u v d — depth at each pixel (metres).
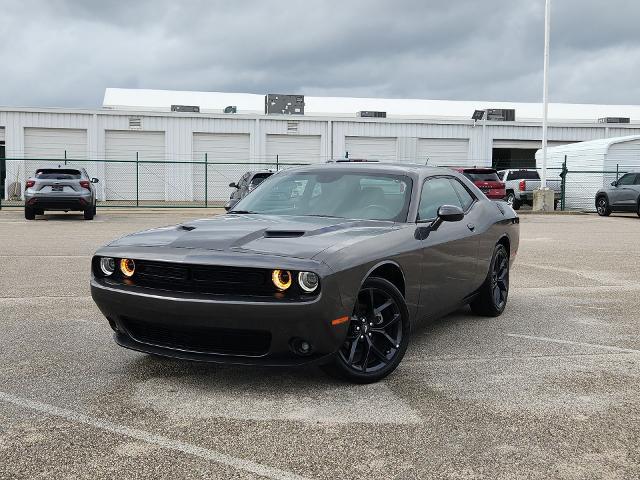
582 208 28.34
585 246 12.84
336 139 35.22
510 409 3.68
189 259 3.82
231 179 34.53
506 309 6.59
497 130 36.12
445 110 48.78
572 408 3.71
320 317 3.66
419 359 4.71
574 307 6.71
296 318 3.63
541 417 3.56
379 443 3.19
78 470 2.87
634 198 22.34
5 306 6.42
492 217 5.98
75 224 17.36
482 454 3.07
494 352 4.92
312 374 4.29
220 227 4.39
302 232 4.18
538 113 49.31
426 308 4.80
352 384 4.09
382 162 5.60
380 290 4.14
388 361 4.22
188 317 3.76
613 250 12.12
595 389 4.05
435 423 3.46
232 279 3.76
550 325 5.86
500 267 6.28
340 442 3.20
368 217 4.78
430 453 3.08
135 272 4.04
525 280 8.49
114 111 33.00
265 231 4.21
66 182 18.45
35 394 3.86
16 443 3.15
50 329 5.46
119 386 4.01
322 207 4.93
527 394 3.95
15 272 8.62
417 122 35.53
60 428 3.34
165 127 33.59
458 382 4.17
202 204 31.45
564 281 8.42
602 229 17.45
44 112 32.38
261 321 3.66
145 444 3.15
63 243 12.23
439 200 5.31
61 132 32.78
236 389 3.98
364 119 35.25
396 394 3.92
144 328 4.12
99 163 33.19
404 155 35.66
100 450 3.08
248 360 3.81
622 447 3.17
